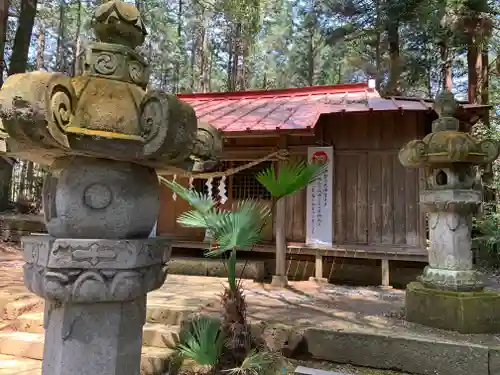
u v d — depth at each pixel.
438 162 4.48
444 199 4.49
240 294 3.95
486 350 3.69
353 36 14.43
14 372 3.76
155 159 2.22
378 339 4.03
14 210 14.65
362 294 6.55
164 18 23.75
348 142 8.02
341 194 7.97
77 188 2.24
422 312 4.56
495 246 9.71
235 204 8.36
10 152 2.29
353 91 9.60
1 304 4.86
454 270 4.54
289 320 4.67
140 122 2.18
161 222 8.90
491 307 4.31
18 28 12.44
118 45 2.30
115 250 2.18
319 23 15.13
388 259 7.29
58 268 2.12
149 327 4.54
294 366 4.04
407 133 7.74
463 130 8.07
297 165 4.42
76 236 2.26
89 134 2.00
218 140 2.91
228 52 24.44
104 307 2.30
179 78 26.69
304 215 8.07
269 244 8.13
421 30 12.84
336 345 4.15
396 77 13.53
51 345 2.32
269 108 8.41
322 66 25.75
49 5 21.81
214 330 3.86
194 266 8.00
